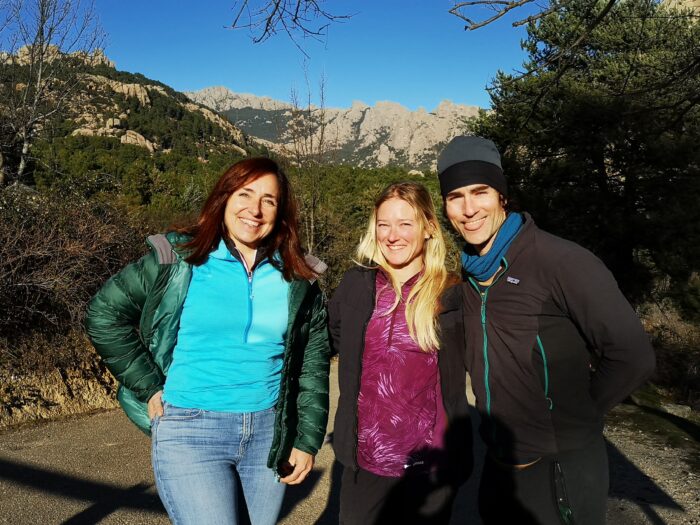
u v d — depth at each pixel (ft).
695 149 38.73
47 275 20.26
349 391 7.02
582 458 6.04
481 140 6.56
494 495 6.52
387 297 7.09
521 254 6.07
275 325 6.75
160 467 6.26
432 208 7.27
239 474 6.64
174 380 6.50
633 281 46.78
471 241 6.57
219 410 6.41
